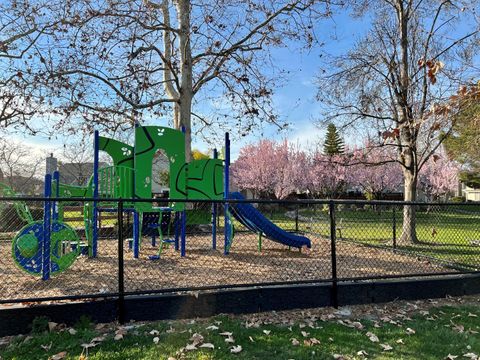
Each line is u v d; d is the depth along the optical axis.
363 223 10.99
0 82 9.60
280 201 4.95
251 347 3.72
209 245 9.48
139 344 3.73
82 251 7.89
